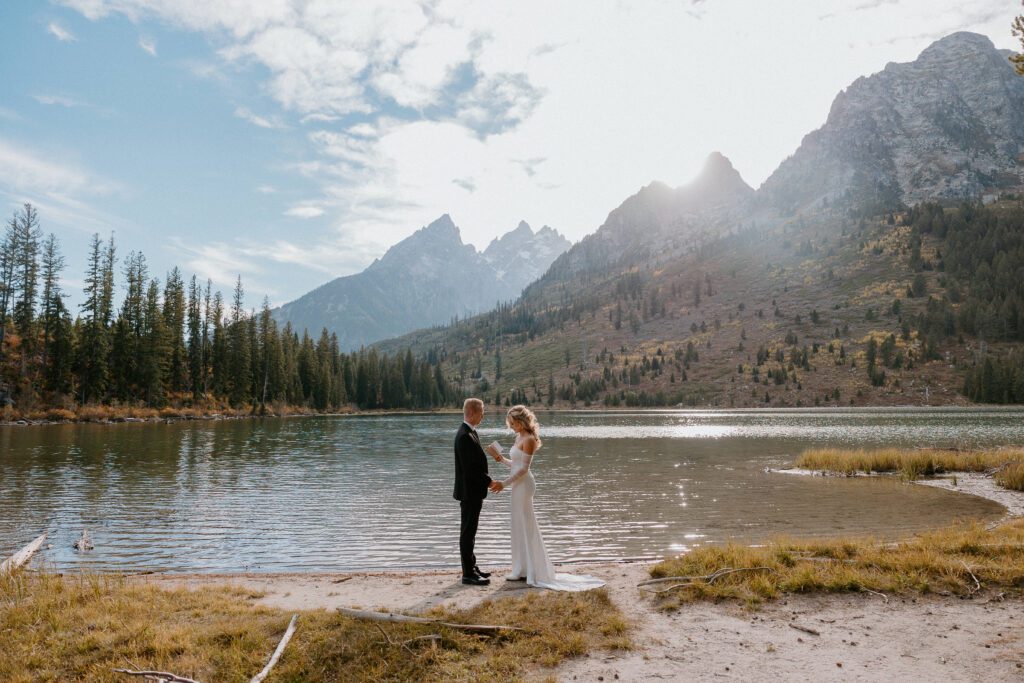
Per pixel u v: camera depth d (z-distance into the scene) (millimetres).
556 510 23062
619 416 153375
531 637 7703
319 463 40875
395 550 16969
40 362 84062
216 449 49250
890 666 6871
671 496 26297
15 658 7133
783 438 64875
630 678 6559
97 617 8516
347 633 7742
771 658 7121
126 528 19797
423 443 60094
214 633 7828
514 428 10758
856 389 183375
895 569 10531
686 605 9109
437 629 7871
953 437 61844
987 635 7789
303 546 17375
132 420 85000
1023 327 190250
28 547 16062
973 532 13469
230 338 115375
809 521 20406
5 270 82938
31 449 45531
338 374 154625
